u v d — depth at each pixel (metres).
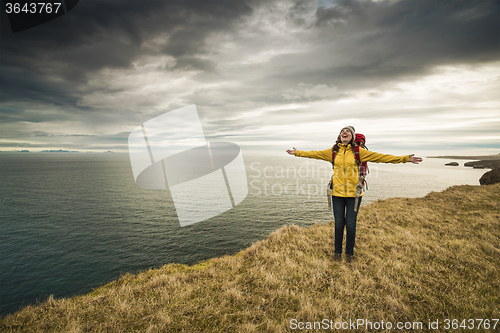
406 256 4.60
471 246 4.87
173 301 3.50
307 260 4.54
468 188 13.90
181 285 4.13
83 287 27.83
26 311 3.63
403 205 9.97
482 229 6.11
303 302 3.17
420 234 6.04
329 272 4.03
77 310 3.51
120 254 35.84
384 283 3.59
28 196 87.56
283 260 4.68
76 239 43.84
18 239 44.94
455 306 2.99
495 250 4.59
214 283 4.04
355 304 3.13
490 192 11.47
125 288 4.21
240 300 3.33
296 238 6.07
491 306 2.93
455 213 8.38
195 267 5.52
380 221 7.27
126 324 2.99
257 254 5.27
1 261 35.50
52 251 38.75
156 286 4.22
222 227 44.03
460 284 3.51
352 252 4.41
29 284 28.94
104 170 191.62
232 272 4.44
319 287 3.62
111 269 31.56
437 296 3.26
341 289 3.48
